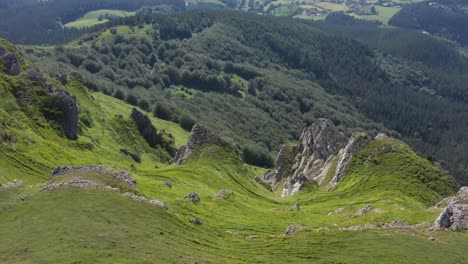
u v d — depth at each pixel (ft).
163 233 215.10
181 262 183.52
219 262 195.42
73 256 173.37
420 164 513.04
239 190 522.47
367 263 200.44
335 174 566.77
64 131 534.78
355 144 571.69
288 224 328.70
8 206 234.99
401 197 437.99
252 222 322.75
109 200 233.14
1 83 502.38
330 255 212.23
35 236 194.18
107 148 606.96
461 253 210.59
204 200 384.88
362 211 376.68
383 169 516.73
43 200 232.53
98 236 193.06
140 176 467.11
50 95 540.11
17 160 370.12
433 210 321.73
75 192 238.89
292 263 204.74
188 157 608.60
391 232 240.94
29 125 479.41
